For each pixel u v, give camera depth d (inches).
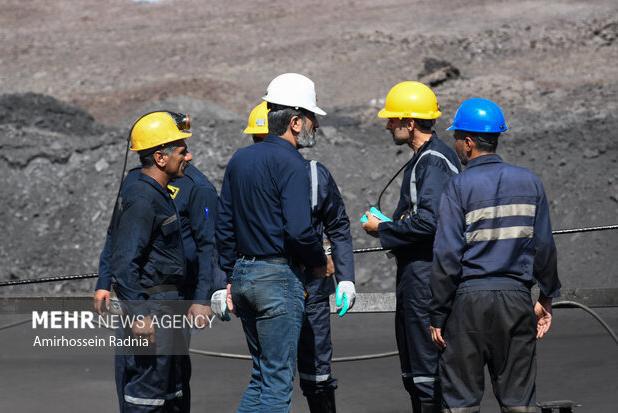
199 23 2363.4
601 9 2009.1
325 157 933.8
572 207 846.5
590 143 923.4
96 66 2032.5
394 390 378.9
